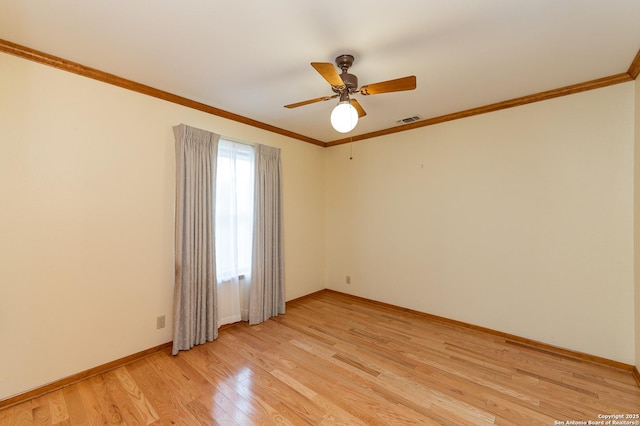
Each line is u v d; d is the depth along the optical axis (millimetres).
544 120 2703
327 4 1551
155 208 2621
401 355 2580
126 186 2441
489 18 1668
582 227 2527
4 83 1903
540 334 2730
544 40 1879
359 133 4059
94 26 1738
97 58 2104
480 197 3092
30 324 1978
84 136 2223
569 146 2584
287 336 2982
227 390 2064
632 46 1946
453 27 1750
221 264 3104
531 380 2193
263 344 2799
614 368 2361
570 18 1664
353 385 2129
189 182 2719
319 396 2002
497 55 2064
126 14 1631
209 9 1589
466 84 2520
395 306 3793
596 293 2465
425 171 3508
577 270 2551
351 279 4289
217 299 2975
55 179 2090
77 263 2184
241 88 2607
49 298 2057
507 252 2920
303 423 1747
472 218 3148
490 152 3021
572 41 1891
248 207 3418
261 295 3393
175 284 2662
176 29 1771
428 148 3480
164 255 2682
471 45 1939
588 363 2443
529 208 2791
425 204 3512
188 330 2676
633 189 2307
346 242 4352
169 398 1973
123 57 2094
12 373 1906
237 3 1540
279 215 3703
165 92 2666
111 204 2357
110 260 2350
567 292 2598
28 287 1974
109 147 2350
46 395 1993
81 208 2207
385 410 1861
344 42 1906
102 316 2301
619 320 2367
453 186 3283
